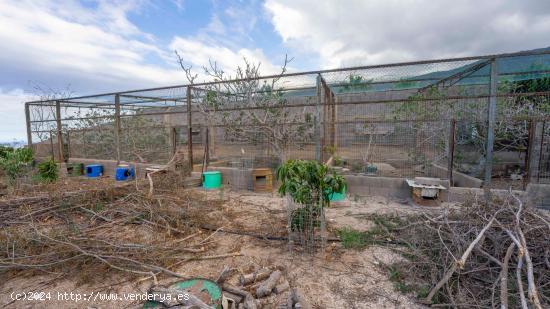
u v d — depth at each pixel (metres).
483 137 6.30
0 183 7.33
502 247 2.74
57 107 10.15
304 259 3.26
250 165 7.66
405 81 6.12
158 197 5.27
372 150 7.49
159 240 3.83
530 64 5.68
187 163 7.86
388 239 3.58
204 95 7.62
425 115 6.89
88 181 7.89
